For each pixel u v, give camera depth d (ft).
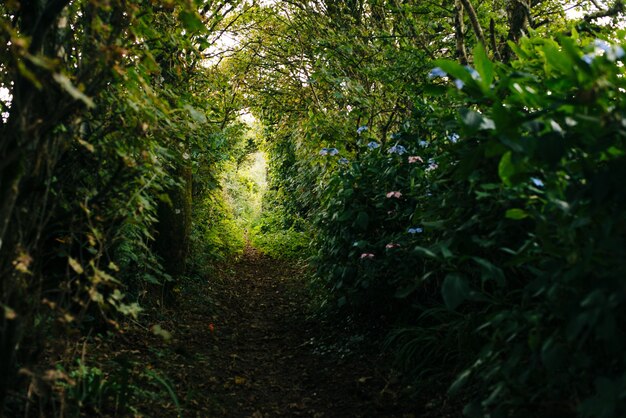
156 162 9.30
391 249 14.43
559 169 6.49
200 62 22.04
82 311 8.17
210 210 33.68
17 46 5.90
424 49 21.71
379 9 26.50
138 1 8.94
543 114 6.46
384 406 11.37
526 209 7.80
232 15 28.12
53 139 7.91
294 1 28.14
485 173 9.11
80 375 9.36
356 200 16.51
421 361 12.57
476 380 10.44
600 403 5.42
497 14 23.48
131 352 14.02
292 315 21.88
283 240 41.65
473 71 7.46
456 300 7.62
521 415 7.40
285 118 38.50
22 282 7.56
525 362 7.93
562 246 6.88
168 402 11.31
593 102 5.91
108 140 8.93
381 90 23.38
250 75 32.22
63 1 6.93
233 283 29.48
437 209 9.82
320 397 12.67
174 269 20.51
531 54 9.04
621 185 5.50
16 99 7.02
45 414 8.65
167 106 8.64
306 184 38.29
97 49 7.66
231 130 32.45
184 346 16.19
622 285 5.40
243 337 18.78
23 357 8.16
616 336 5.68
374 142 17.74
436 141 14.60
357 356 14.89
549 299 6.79
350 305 17.60
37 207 7.75
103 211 8.77
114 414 9.57
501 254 9.34
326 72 23.20
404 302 14.99
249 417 11.66
